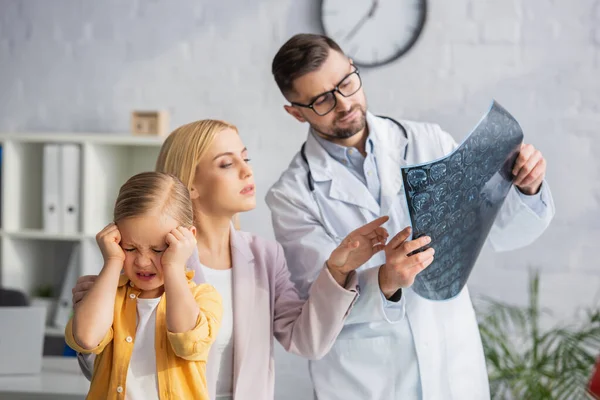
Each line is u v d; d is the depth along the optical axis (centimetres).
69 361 236
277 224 188
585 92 295
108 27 338
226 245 160
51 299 330
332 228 183
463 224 150
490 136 145
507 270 300
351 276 156
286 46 178
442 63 304
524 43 299
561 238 297
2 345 214
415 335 175
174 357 135
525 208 179
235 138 158
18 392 194
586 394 274
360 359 177
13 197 331
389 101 308
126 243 133
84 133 339
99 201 325
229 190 154
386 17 307
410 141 190
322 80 174
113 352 135
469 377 181
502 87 300
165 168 157
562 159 297
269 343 156
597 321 285
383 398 177
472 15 302
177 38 331
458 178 142
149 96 334
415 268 145
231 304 155
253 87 324
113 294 132
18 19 346
